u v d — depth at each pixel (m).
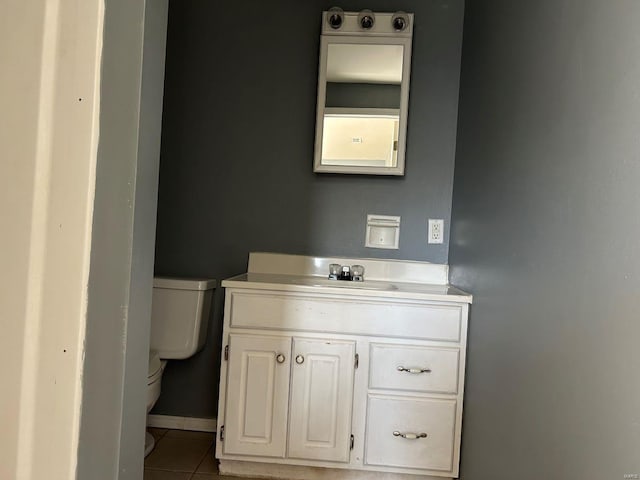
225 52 2.39
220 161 2.39
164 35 0.92
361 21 2.30
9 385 0.79
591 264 0.88
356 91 2.32
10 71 0.79
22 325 0.79
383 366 1.86
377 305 1.87
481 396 1.61
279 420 1.88
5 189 0.79
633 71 0.77
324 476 1.93
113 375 0.83
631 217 0.75
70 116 0.78
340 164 2.33
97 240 0.80
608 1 0.86
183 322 2.15
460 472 1.84
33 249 0.79
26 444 0.79
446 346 1.85
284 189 2.39
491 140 1.64
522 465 1.18
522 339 1.23
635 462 0.71
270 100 2.38
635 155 0.75
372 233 2.36
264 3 2.38
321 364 1.87
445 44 2.33
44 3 0.79
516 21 1.42
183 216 2.40
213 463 2.05
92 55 0.78
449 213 2.33
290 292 1.88
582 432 0.88
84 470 0.79
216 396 2.38
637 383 0.72
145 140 0.86
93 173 0.78
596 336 0.85
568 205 0.99
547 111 1.13
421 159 2.35
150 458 2.07
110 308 0.82
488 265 1.60
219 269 2.40
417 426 1.85
